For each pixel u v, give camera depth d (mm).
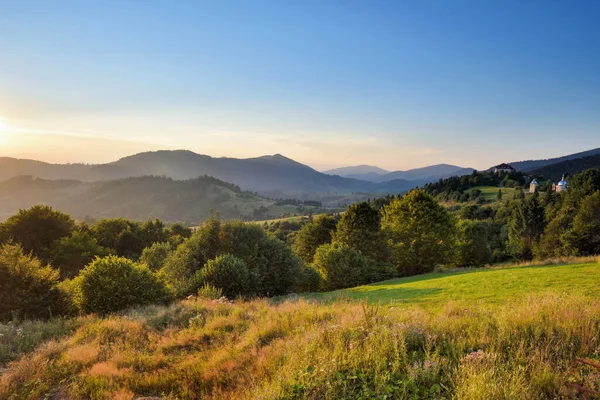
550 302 8898
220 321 11891
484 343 6973
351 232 42688
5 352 10000
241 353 8461
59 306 17766
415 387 5551
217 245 30422
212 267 24531
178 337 10719
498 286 16906
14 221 47750
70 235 52719
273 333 9953
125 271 19094
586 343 6535
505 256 79250
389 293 20094
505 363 6027
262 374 7016
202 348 9617
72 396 7043
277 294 30234
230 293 23828
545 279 17031
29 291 16938
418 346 7262
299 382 6129
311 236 52781
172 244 65812
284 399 5723
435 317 9383
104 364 8438
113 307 17703
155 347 10109
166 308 16281
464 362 6051
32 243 47406
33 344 10883
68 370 8391
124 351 9680
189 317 13648
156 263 47156
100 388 7176
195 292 23984
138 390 7246
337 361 6688
